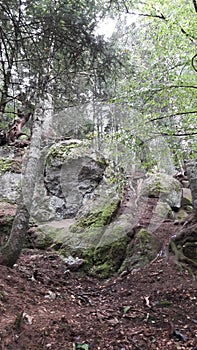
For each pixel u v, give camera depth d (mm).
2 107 3758
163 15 4543
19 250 3383
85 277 4219
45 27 3350
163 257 4328
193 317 2963
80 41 3609
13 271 3330
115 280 4133
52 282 3582
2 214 4824
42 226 5172
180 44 4277
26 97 3719
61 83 3967
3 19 3160
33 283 3287
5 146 6957
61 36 3492
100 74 3957
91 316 2803
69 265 4320
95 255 4539
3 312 2301
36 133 3783
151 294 3514
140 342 2439
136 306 3236
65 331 2365
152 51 4664
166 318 2947
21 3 3082
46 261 4375
